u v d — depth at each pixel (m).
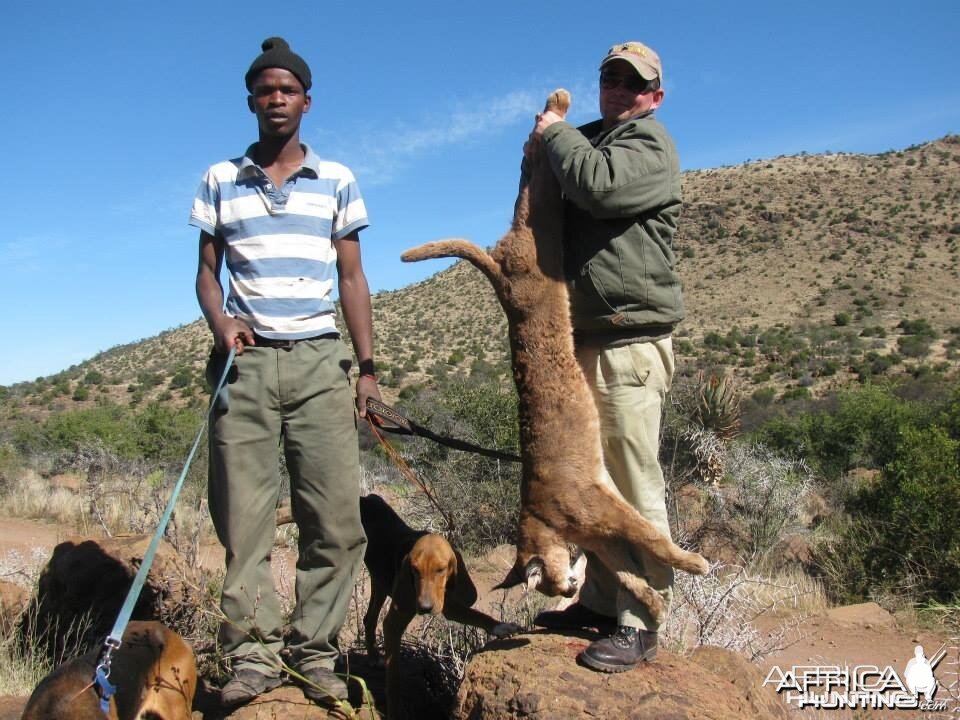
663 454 10.97
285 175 4.66
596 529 3.94
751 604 8.91
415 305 84.00
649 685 3.86
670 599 4.20
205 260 4.70
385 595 5.37
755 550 10.80
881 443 20.56
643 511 4.20
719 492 11.17
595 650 3.98
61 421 25.14
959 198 92.25
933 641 8.96
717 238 95.31
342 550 4.61
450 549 4.64
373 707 4.39
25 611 6.77
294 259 4.57
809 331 67.06
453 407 14.90
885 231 88.19
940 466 11.23
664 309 4.12
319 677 4.46
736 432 12.21
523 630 4.64
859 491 12.56
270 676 4.46
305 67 4.68
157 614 6.40
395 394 44.03
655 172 3.96
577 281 4.15
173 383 52.81
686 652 6.10
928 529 10.70
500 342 62.69
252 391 4.50
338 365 4.63
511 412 14.28
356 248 4.90
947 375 49.12
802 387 52.25
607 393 4.17
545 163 4.15
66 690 3.49
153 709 3.77
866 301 74.06
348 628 6.27
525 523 4.04
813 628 9.29
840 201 96.94
